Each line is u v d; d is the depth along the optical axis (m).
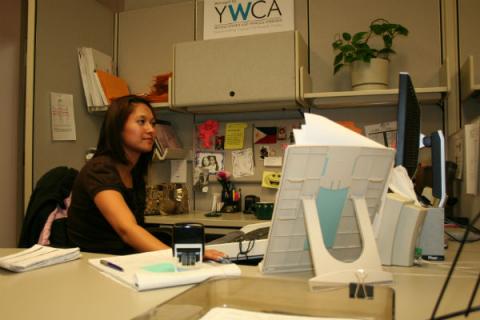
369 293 0.57
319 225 0.74
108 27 2.73
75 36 2.40
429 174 1.54
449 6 2.19
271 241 0.77
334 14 2.38
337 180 0.75
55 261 0.92
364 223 0.77
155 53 2.70
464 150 1.63
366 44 2.11
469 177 1.49
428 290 0.69
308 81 2.26
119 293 0.69
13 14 2.32
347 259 0.81
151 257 0.93
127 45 2.77
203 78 2.21
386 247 0.91
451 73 2.16
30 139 2.05
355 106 2.31
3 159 2.23
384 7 2.30
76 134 2.36
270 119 2.44
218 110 2.43
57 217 1.51
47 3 2.18
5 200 2.23
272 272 0.79
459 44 2.17
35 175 2.08
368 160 0.76
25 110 2.06
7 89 2.27
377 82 2.07
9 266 0.85
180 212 2.36
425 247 0.97
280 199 0.73
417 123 1.19
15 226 2.25
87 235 1.39
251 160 2.45
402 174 0.97
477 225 1.46
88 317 0.57
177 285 0.73
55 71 2.23
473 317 0.54
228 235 1.21
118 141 1.48
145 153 1.65
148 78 2.71
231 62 2.17
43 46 2.15
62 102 2.27
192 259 0.82
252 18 2.51
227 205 2.38
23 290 0.71
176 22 2.67
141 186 1.67
